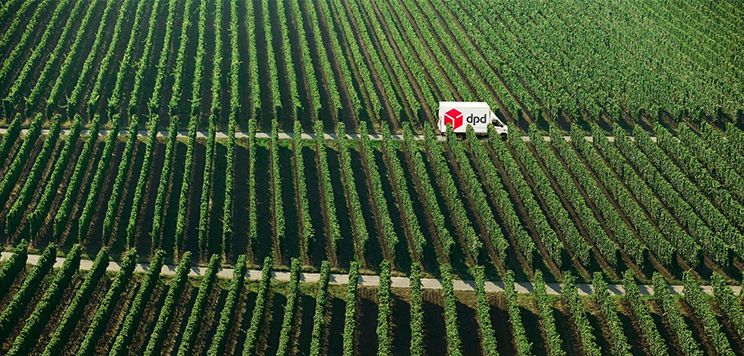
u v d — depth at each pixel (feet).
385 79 622.13
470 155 556.51
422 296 444.14
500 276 459.32
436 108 587.68
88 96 601.21
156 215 475.72
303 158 546.67
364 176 533.55
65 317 401.90
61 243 469.98
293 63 655.35
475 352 413.39
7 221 466.70
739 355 411.95
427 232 489.67
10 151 535.60
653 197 500.74
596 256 475.72
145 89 612.29
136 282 443.32
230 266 462.60
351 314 415.03
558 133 559.79
